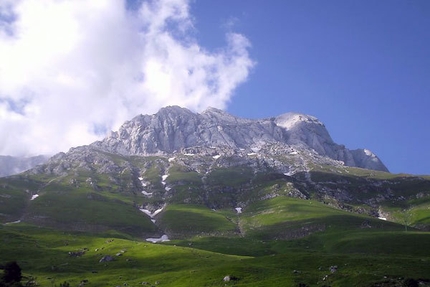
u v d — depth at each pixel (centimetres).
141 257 18775
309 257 15050
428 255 18788
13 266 13862
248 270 13388
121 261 18088
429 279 11144
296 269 13588
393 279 11000
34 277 15438
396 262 13588
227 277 12600
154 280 14200
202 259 17738
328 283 11481
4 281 13288
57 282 14650
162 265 17238
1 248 19775
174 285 13100
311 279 11938
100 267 17388
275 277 12344
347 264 13538
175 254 18912
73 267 17150
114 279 15000
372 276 11269
